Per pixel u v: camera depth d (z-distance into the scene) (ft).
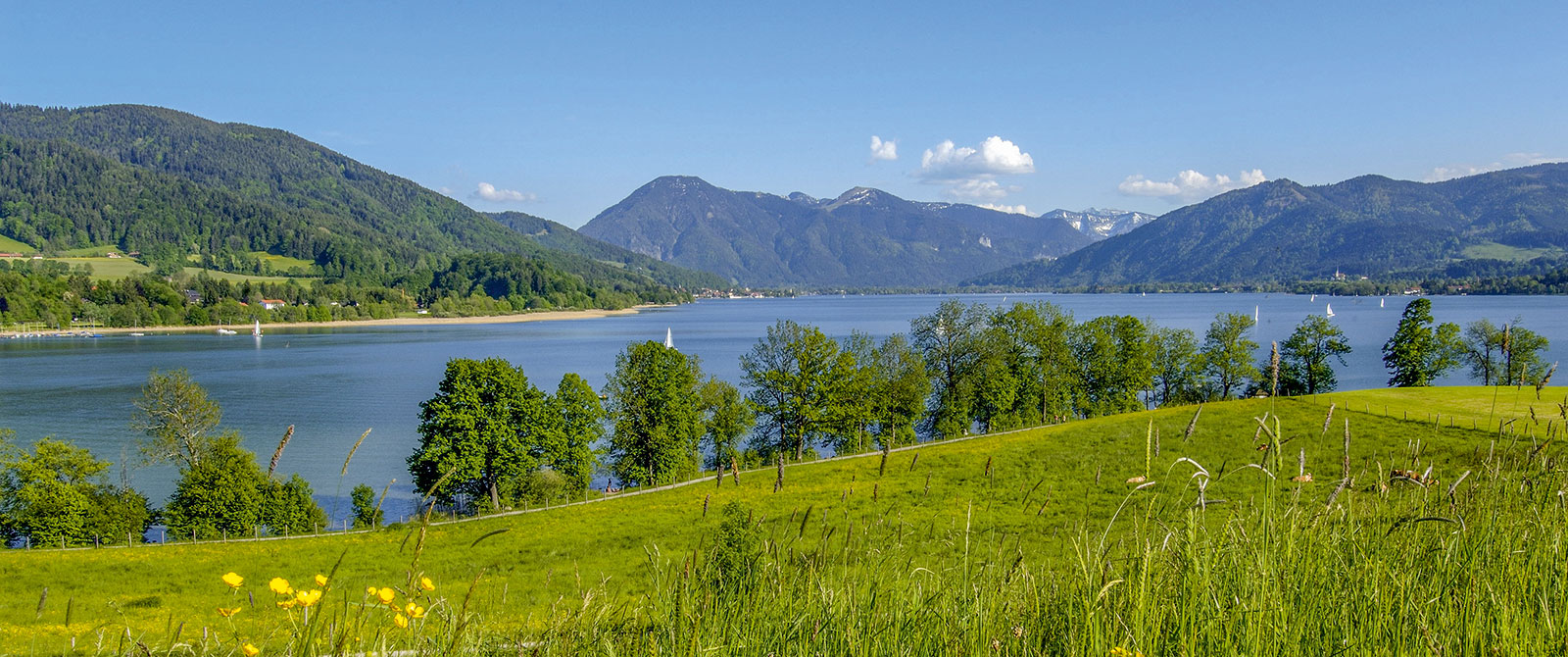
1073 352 249.14
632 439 187.32
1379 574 16.56
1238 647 14.89
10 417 257.34
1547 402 141.28
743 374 352.90
